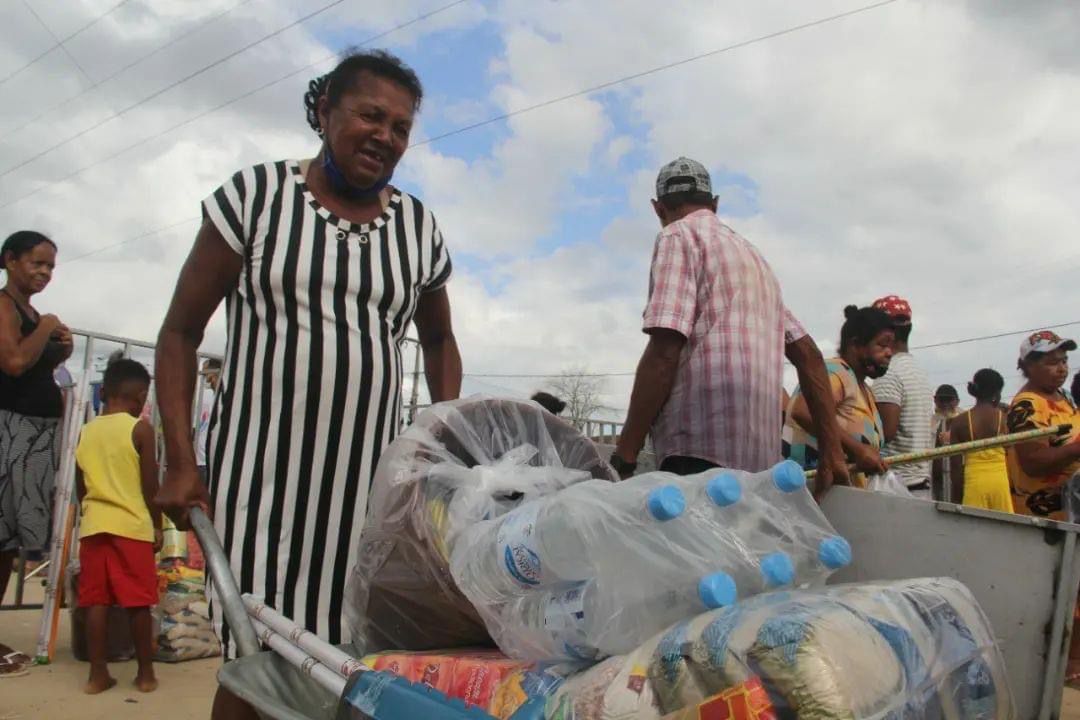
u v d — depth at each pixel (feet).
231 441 6.84
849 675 4.18
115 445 13.80
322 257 6.96
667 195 10.03
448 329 8.45
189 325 7.02
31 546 14.62
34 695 13.50
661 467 9.44
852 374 13.01
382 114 6.97
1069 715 12.66
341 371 6.87
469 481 5.96
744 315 9.05
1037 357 15.74
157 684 14.19
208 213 6.92
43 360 14.64
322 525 6.80
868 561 7.62
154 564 14.26
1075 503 14.92
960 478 18.95
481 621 6.02
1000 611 6.93
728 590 4.73
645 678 4.60
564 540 5.07
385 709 4.52
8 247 14.34
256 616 5.82
